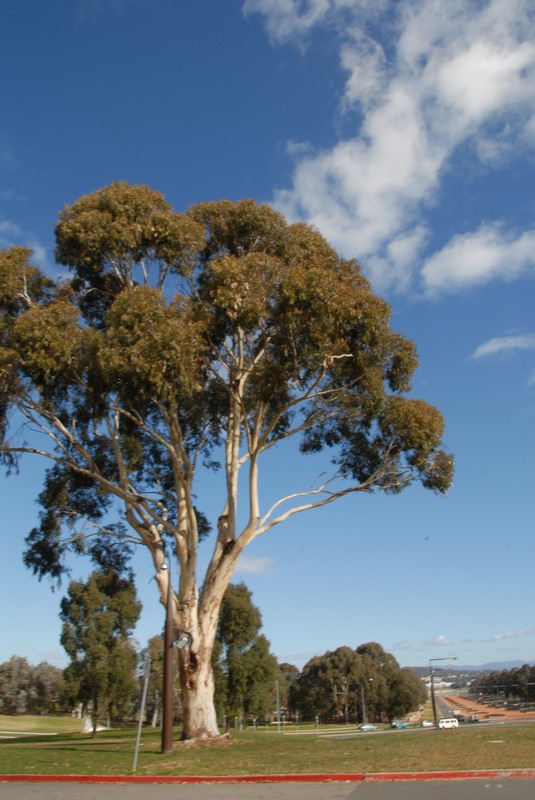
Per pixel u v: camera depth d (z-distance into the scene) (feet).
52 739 133.08
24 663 377.50
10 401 79.51
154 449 96.12
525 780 46.47
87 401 81.97
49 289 84.48
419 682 421.59
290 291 73.26
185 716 78.89
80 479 96.17
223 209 85.92
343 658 368.89
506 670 512.22
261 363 82.02
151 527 85.46
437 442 87.04
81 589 170.81
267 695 195.52
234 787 49.14
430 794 41.75
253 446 83.35
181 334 69.87
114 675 164.96
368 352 83.35
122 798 44.09
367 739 84.12
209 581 83.05
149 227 80.28
